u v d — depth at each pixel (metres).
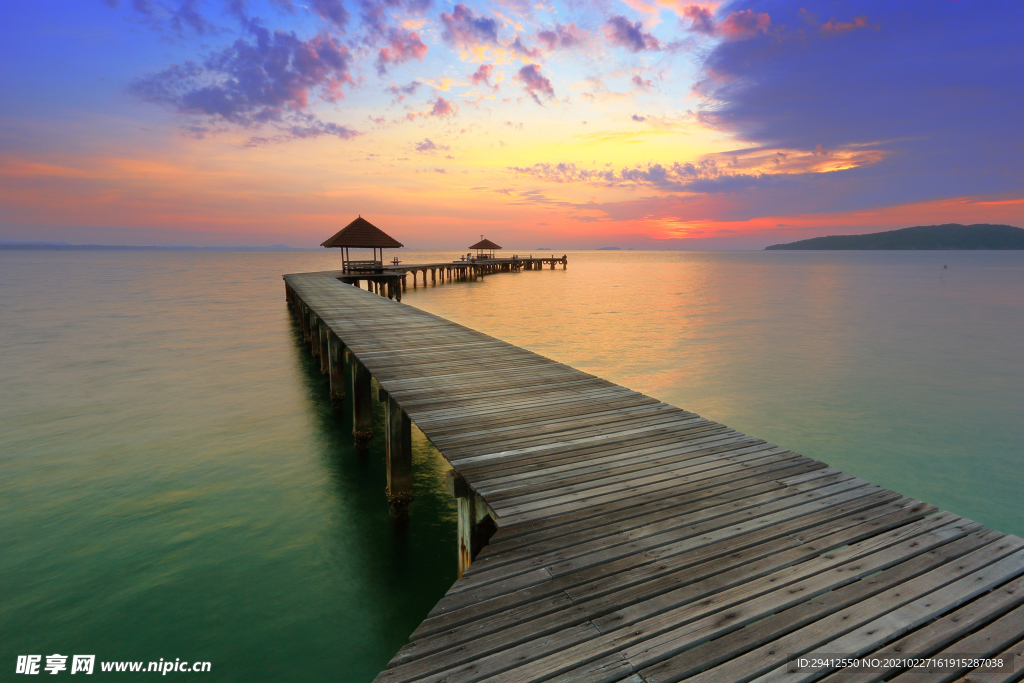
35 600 5.45
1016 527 7.52
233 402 12.57
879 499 3.93
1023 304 33.91
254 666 4.64
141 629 5.07
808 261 140.75
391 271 37.16
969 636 2.55
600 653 2.43
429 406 6.22
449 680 2.27
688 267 98.56
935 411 12.41
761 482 4.21
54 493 7.83
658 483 4.19
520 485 4.14
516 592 2.85
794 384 14.63
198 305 32.41
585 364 16.81
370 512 7.39
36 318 26.36
